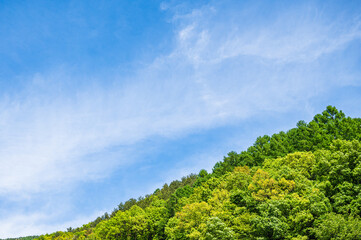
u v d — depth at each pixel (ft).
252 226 130.72
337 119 254.27
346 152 137.80
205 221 157.17
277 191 139.95
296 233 116.47
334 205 123.75
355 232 97.45
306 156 181.57
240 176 194.49
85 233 383.45
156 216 278.05
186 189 291.99
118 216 282.36
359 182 127.03
